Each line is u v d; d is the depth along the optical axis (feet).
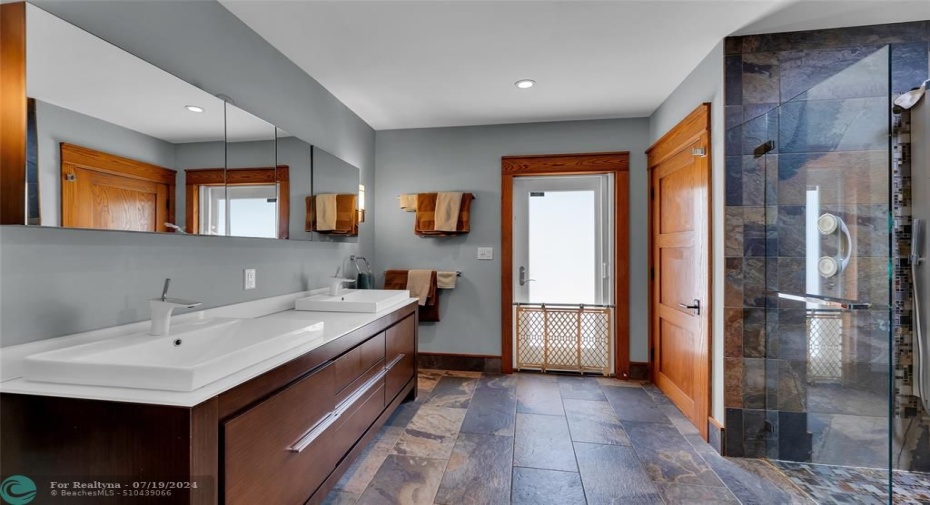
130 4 4.37
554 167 10.83
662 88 8.64
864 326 6.05
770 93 6.44
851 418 6.22
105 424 3.12
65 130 3.65
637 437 7.27
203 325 4.94
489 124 11.15
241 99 6.02
